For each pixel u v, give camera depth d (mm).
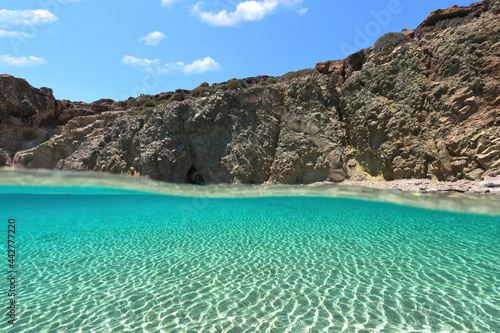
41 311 4840
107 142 25844
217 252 8125
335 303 4992
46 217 14297
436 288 5555
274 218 13344
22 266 7035
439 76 19844
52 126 28438
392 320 4426
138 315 4691
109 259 7578
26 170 22750
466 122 17969
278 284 5844
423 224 11562
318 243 8930
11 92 25938
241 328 4270
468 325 4273
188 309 4867
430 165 18734
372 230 10672
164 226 11820
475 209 13305
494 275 6191
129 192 22406
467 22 20266
